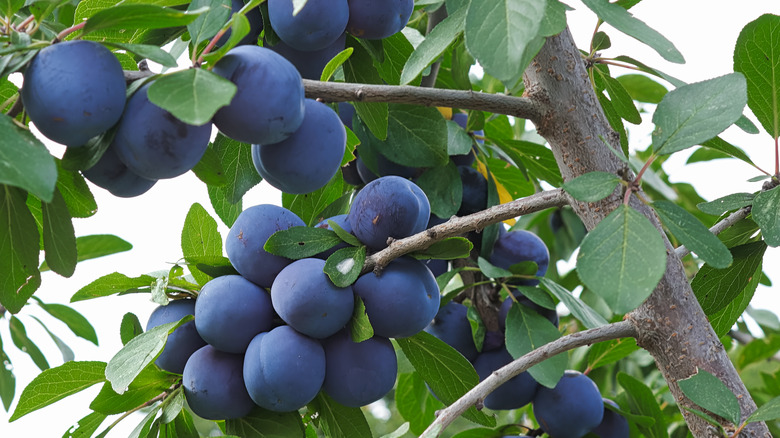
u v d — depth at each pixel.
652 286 1.08
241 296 1.20
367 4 1.20
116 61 1.10
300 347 1.18
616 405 1.37
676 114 1.14
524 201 1.19
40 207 1.19
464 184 1.37
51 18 1.25
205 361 1.21
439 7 1.35
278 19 1.18
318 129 1.17
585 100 1.23
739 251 1.24
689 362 1.20
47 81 1.09
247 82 1.11
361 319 1.18
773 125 1.21
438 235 1.18
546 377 1.25
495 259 1.36
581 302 1.35
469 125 1.38
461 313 1.34
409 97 1.19
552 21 1.12
